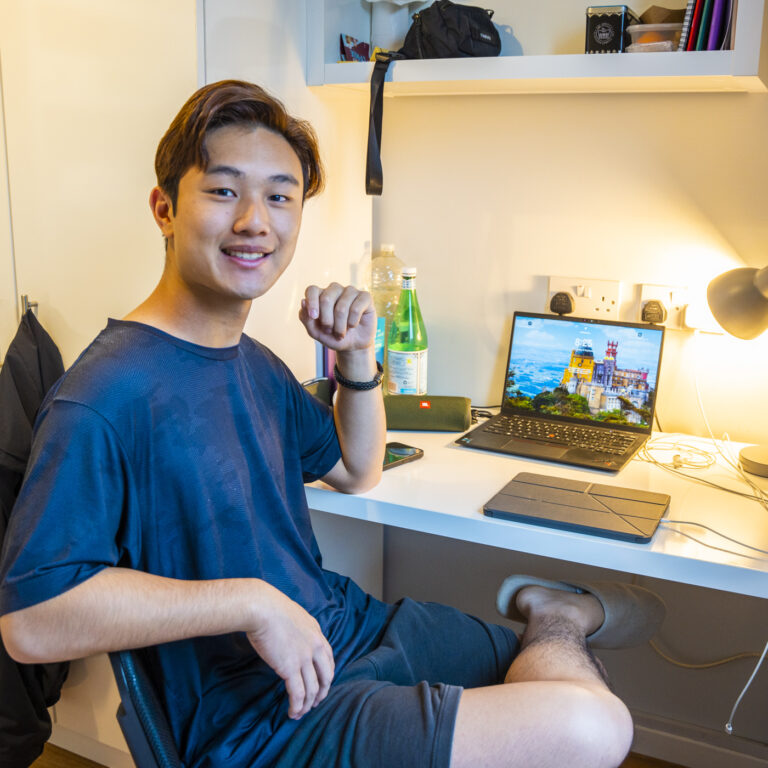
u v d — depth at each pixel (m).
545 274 1.81
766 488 1.42
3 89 1.52
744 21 1.32
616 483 1.44
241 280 1.02
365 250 1.91
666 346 1.74
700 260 1.68
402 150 1.88
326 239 1.73
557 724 0.99
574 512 1.27
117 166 1.44
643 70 1.40
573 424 1.73
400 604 1.32
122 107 1.41
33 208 1.55
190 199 1.01
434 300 1.92
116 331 1.03
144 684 0.96
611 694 1.09
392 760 0.99
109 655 0.95
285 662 0.98
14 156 1.55
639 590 1.45
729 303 1.44
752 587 1.13
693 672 1.79
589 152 1.72
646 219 1.70
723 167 1.62
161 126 1.38
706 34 1.38
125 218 1.45
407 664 1.20
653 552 1.18
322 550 1.72
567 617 1.30
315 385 1.67
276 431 1.21
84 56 1.43
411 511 1.33
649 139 1.67
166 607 0.93
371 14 1.74
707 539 1.22
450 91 1.70
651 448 1.63
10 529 0.92
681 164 1.65
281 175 1.03
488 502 1.31
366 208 1.89
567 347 1.75
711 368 1.71
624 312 1.76
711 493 1.40
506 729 0.99
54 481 0.91
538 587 1.39
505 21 1.71
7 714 1.51
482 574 1.98
